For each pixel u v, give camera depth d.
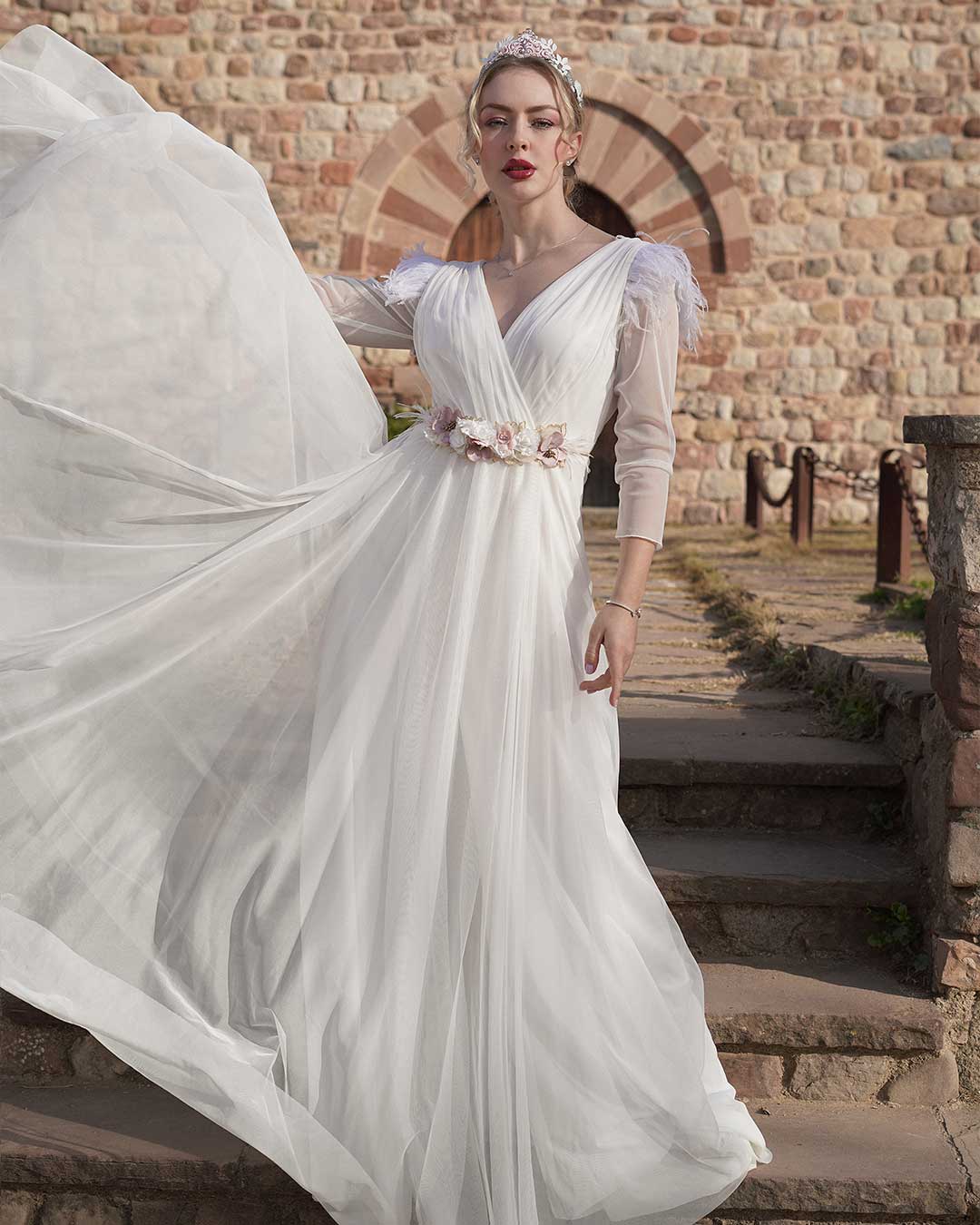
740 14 10.52
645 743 3.16
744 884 2.67
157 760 2.09
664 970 2.12
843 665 3.58
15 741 2.03
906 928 2.63
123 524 2.13
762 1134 2.27
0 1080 2.45
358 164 10.63
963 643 2.40
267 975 2.01
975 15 10.46
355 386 2.28
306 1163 1.91
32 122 2.17
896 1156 2.20
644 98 10.53
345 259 10.69
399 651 2.04
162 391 2.14
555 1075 1.97
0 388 2.07
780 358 10.80
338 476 2.18
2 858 2.02
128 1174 2.15
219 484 2.13
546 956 2.00
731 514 10.92
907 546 5.88
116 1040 1.95
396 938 1.95
